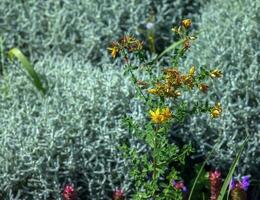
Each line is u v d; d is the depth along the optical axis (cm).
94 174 545
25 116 568
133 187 545
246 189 527
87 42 645
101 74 586
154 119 419
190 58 605
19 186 544
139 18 653
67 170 546
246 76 579
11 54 606
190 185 552
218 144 557
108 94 569
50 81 602
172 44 624
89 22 661
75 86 579
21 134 551
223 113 561
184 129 570
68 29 659
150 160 549
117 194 514
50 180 543
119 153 545
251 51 586
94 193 547
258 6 611
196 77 431
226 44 601
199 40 618
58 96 575
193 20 664
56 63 616
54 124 558
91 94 571
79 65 610
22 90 598
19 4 667
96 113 564
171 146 445
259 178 563
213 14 631
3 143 546
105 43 648
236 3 626
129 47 437
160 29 656
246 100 564
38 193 536
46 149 544
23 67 602
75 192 522
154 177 450
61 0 679
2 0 668
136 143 548
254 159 558
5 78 598
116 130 548
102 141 557
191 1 677
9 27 662
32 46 656
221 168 563
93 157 545
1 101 587
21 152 541
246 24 605
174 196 454
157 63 608
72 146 548
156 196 455
